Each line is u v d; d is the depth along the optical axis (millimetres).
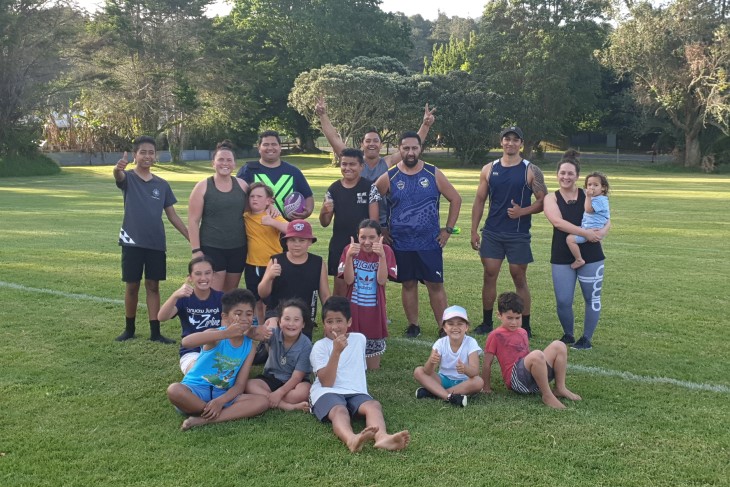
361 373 4871
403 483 3697
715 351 6312
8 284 8875
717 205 22094
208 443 4230
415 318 6930
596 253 6328
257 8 65125
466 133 54062
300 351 5074
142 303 7996
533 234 14891
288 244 5766
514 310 5148
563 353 5008
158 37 51938
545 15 56125
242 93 57406
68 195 25625
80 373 5531
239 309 4762
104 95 50500
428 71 80375
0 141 42969
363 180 6637
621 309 7953
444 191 6887
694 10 49594
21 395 4992
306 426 4523
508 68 58719
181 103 50844
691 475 3809
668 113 53094
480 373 5691
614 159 62688
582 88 59500
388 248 5945
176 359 5949
